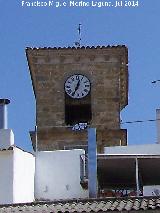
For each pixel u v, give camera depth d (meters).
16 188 39.09
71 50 53.56
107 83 53.50
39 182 41.59
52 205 32.97
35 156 41.88
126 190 39.34
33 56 53.56
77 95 53.38
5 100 44.97
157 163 37.16
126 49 53.16
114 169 37.94
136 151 42.56
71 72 53.78
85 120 53.44
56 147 50.50
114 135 51.38
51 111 53.12
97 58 53.75
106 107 53.06
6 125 44.66
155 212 30.53
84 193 40.97
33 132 50.72
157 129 45.62
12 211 32.28
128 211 30.67
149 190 38.44
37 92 53.50
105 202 32.31
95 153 38.09
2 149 39.38
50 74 53.75
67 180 41.50
